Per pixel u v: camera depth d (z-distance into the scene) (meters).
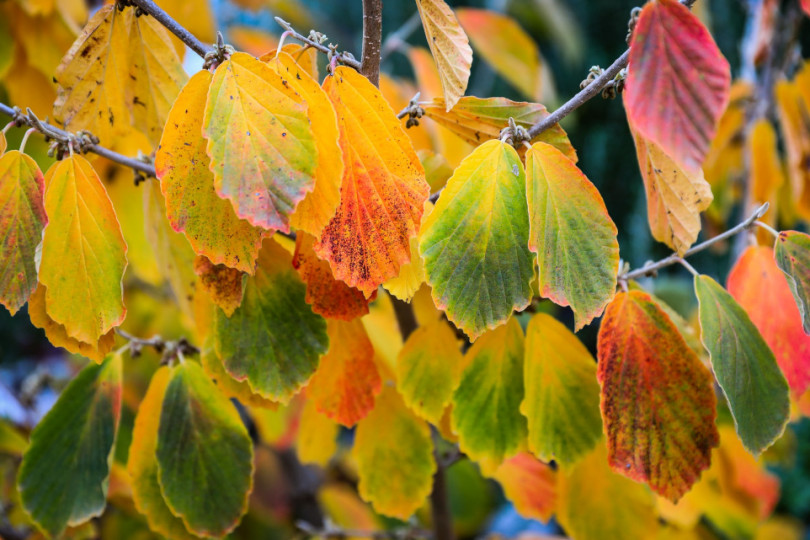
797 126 1.01
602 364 0.76
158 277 1.14
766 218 1.07
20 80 1.02
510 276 0.72
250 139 0.69
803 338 0.79
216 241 0.71
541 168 0.72
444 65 0.74
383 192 0.72
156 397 0.83
